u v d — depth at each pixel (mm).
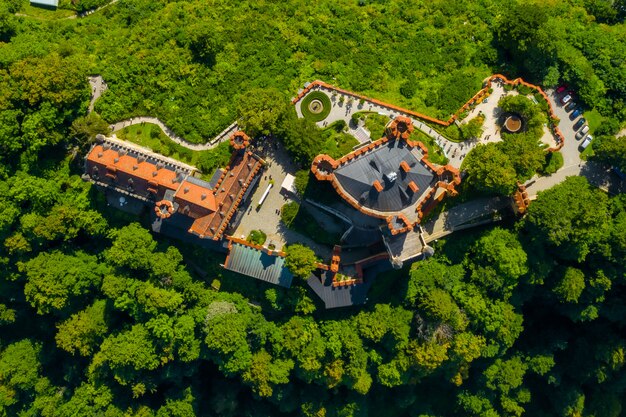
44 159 95875
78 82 93062
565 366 112625
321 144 92438
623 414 119562
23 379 104375
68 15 105000
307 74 100000
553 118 96938
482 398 110375
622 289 104562
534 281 96125
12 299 104750
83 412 102188
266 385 97062
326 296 94250
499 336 99438
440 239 97562
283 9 105000
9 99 90625
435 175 86375
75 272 94125
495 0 108500
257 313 96875
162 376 99312
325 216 94438
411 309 96875
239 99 92875
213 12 104000
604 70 102688
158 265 91312
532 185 99312
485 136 97625
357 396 106000
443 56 103688
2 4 101312
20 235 93938
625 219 96938
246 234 95188
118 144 91750
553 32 97125
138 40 101625
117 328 99188
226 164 94938
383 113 97188
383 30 104750
